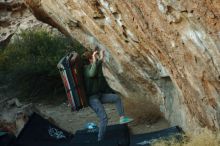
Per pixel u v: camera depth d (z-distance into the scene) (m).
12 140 8.08
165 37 5.62
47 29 16.30
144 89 9.23
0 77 14.84
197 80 5.48
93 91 7.75
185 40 5.12
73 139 8.32
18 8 16.31
